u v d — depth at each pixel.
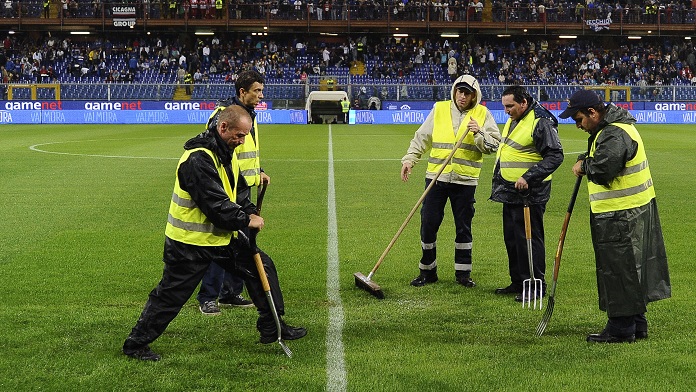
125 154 20.81
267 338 5.84
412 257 8.91
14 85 38.22
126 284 7.64
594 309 6.77
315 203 12.70
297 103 39.50
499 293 7.38
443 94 40.09
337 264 8.52
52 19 46.75
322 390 4.94
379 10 47.84
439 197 7.67
